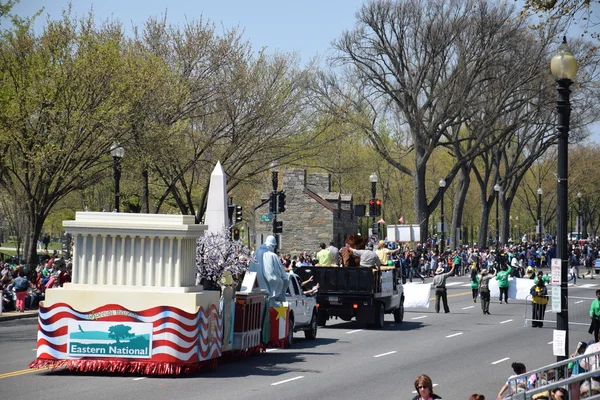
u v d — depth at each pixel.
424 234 74.38
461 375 21.27
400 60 70.25
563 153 16.50
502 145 90.38
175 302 19.33
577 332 34.03
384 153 74.56
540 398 12.78
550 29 66.12
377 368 21.97
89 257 19.80
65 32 43.84
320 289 32.00
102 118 41.22
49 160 40.62
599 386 12.59
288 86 52.91
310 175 77.88
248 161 52.88
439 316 39.44
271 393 17.62
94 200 79.12
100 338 19.33
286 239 73.44
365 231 98.44
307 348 26.05
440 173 110.88
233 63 51.62
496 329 33.66
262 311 23.83
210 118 51.88
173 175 52.34
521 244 104.44
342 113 66.19
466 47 68.38
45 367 19.45
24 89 41.12
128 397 16.67
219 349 20.94
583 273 88.00
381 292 32.78
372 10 69.88
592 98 75.38
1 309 35.50
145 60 47.38
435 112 72.06
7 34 43.06
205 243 22.31
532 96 71.44
